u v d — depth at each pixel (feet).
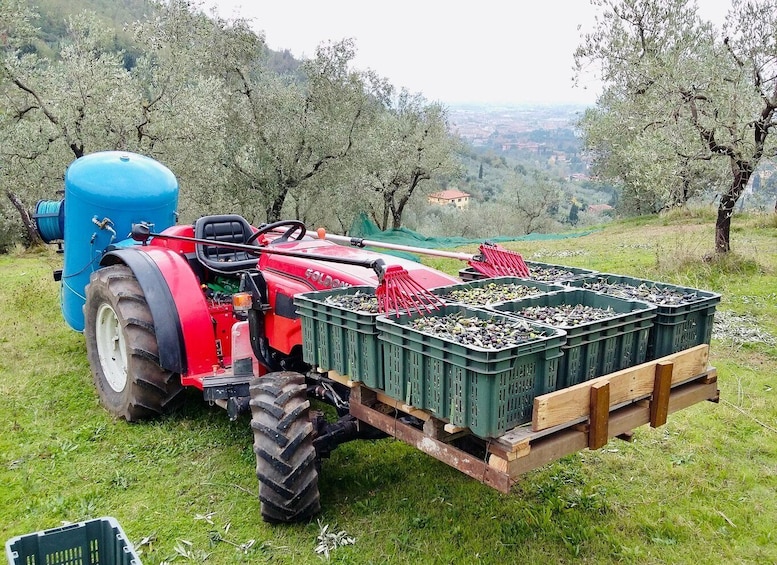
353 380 10.64
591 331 9.68
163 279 15.11
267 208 61.62
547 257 44.39
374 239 62.44
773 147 32.14
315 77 60.08
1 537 11.37
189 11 53.67
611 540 11.37
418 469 13.87
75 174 19.02
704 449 14.87
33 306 27.35
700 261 34.53
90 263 19.24
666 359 10.45
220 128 52.19
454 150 93.97
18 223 57.62
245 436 15.25
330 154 60.54
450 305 11.05
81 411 16.76
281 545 11.19
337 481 13.28
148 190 19.06
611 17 39.68
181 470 13.78
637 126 36.91
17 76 48.06
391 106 78.23
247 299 13.33
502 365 8.27
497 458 8.58
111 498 12.69
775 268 33.35
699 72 33.24
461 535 11.52
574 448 9.23
